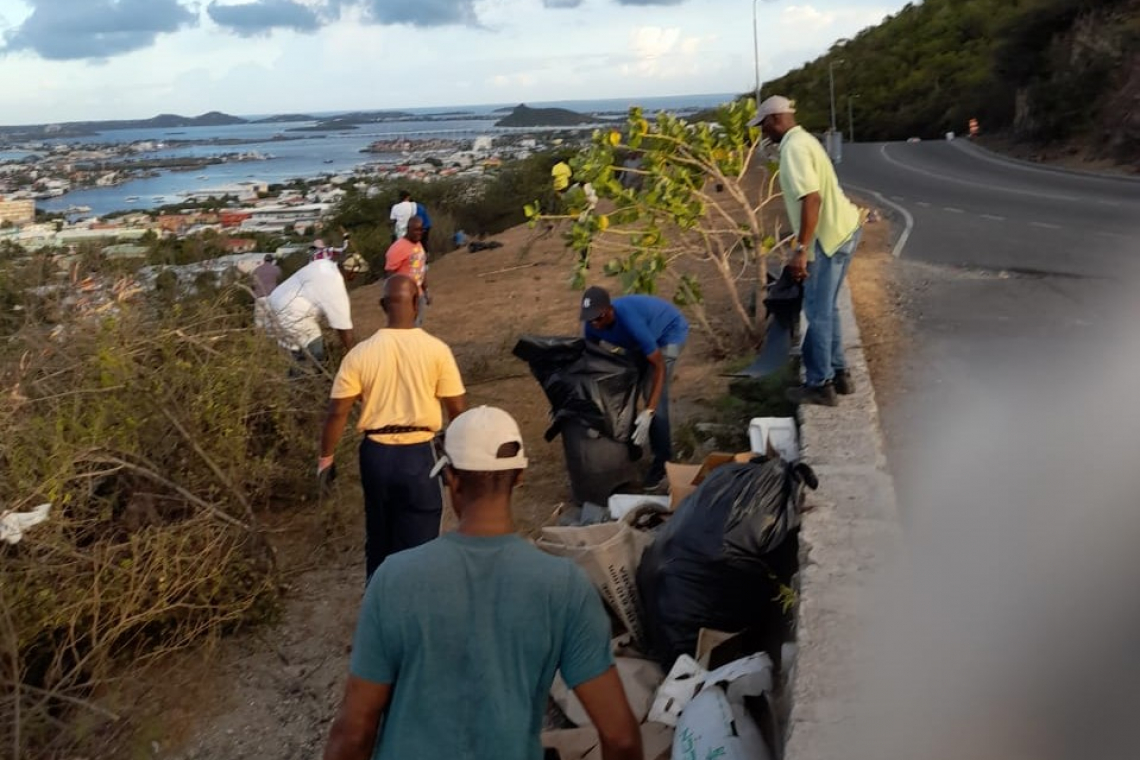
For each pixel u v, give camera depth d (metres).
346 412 4.72
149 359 5.54
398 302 4.75
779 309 6.67
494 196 24.08
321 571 5.61
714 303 10.18
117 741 4.19
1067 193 19.59
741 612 4.05
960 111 46.16
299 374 6.66
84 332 5.28
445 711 2.33
